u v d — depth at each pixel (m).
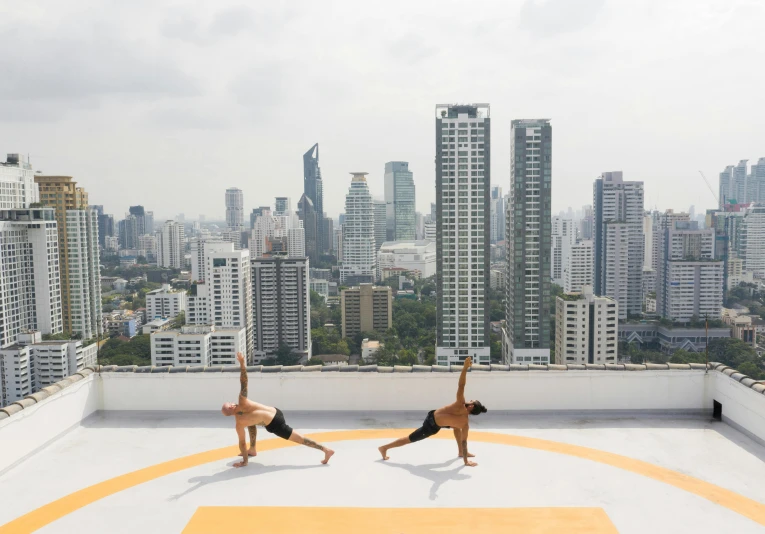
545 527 7.16
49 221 111.06
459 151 91.00
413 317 146.38
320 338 135.38
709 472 8.83
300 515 7.43
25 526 7.30
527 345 90.38
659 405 11.41
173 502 7.85
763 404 9.88
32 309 110.31
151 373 11.49
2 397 79.25
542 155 85.94
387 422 11.05
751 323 130.38
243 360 9.01
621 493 8.10
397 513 7.47
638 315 150.00
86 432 10.62
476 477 8.56
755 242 195.50
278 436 9.55
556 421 11.07
